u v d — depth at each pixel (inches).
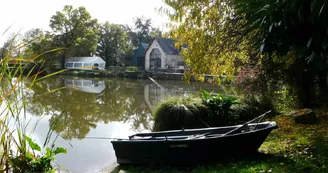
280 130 255.8
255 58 316.2
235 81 403.2
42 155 115.3
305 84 346.0
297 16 103.0
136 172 190.9
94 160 233.6
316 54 107.7
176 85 989.2
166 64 1585.9
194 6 220.8
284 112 341.4
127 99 631.8
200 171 173.3
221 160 188.5
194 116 287.3
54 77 1422.2
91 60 1701.5
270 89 365.7
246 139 184.7
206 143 183.6
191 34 230.4
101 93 743.7
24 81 99.3
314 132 235.8
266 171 153.9
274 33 115.1
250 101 350.3
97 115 434.9
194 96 352.5
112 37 1910.7
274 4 101.7
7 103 88.4
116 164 217.8
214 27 233.6
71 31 1601.9
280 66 331.9
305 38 110.4
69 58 1792.6
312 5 86.5
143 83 1111.6
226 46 257.0
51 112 425.7
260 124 202.8
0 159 90.8
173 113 284.2
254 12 113.3
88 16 1643.7
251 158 186.5
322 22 89.0
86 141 291.0
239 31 245.6
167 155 191.9
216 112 304.5
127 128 352.8
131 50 1974.7
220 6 226.8
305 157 174.2
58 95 660.1
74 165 221.5
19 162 98.7
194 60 236.8
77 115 426.9
